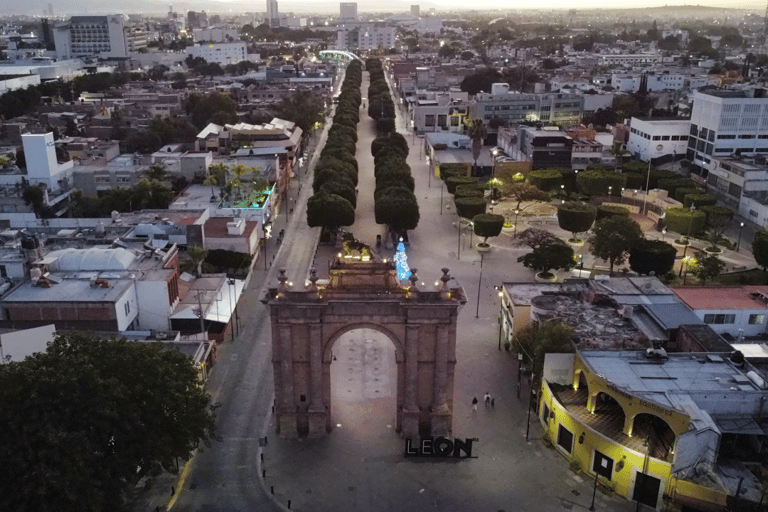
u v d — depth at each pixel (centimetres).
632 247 12394
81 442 5481
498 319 11031
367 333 10594
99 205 15012
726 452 7031
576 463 7338
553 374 8069
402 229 14938
